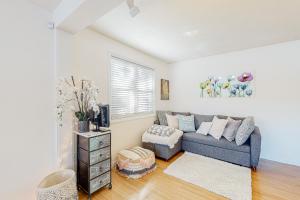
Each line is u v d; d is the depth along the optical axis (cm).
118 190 209
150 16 208
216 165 282
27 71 167
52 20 188
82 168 200
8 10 155
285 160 300
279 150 306
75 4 150
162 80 436
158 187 215
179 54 379
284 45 301
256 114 332
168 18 213
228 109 368
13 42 158
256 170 266
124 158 250
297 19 215
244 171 260
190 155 328
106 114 214
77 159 208
